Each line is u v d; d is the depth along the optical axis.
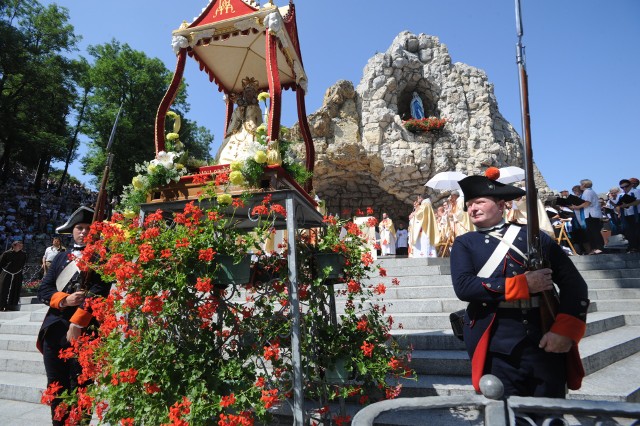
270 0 3.12
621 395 2.73
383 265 8.33
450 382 3.13
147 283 2.20
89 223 3.14
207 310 2.21
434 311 5.08
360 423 0.99
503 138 26.14
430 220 10.09
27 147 26.11
